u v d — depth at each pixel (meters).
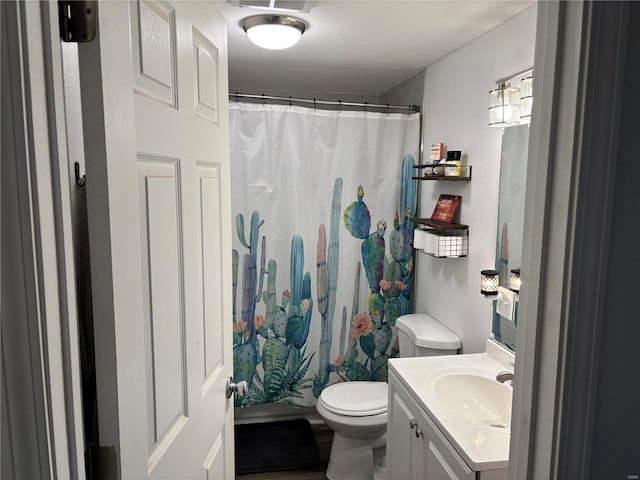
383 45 2.39
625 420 0.71
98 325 0.76
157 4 0.93
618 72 0.63
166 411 1.01
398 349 3.04
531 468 0.75
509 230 1.98
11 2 0.58
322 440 2.94
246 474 2.59
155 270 0.94
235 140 2.64
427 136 2.84
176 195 1.05
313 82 3.33
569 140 0.65
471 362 2.08
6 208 0.62
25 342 0.64
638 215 0.67
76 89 0.82
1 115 0.60
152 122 0.91
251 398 2.85
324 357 2.93
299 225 2.78
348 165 2.81
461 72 2.41
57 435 0.68
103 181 0.73
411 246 2.96
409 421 1.88
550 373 0.70
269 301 2.80
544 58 0.69
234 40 2.34
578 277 0.66
